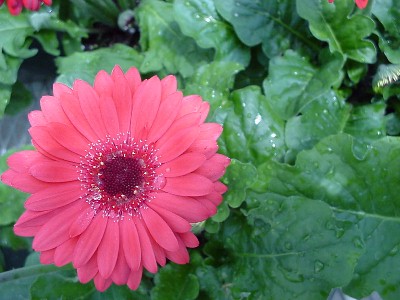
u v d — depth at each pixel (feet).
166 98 0.51
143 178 0.52
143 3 0.81
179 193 0.50
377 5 0.69
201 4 0.73
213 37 0.73
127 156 0.53
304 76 0.71
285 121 0.68
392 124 0.71
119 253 0.53
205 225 0.64
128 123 0.52
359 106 0.71
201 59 0.77
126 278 0.52
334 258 0.58
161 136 0.51
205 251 0.67
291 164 0.66
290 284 0.59
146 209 0.52
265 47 0.74
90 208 0.53
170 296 0.64
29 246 0.74
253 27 0.73
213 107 0.67
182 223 0.50
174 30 0.78
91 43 0.89
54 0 0.80
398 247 0.61
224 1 0.72
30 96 0.87
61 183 0.52
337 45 0.69
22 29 0.77
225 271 0.66
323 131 0.67
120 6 0.87
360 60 0.68
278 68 0.71
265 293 0.61
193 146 0.50
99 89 0.52
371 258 0.61
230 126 0.67
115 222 0.53
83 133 0.52
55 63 0.80
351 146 0.61
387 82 0.65
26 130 0.89
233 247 0.66
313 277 0.58
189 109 0.51
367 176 0.61
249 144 0.66
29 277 0.66
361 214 0.62
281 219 0.61
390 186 0.61
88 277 0.52
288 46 0.74
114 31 0.89
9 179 0.51
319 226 0.59
